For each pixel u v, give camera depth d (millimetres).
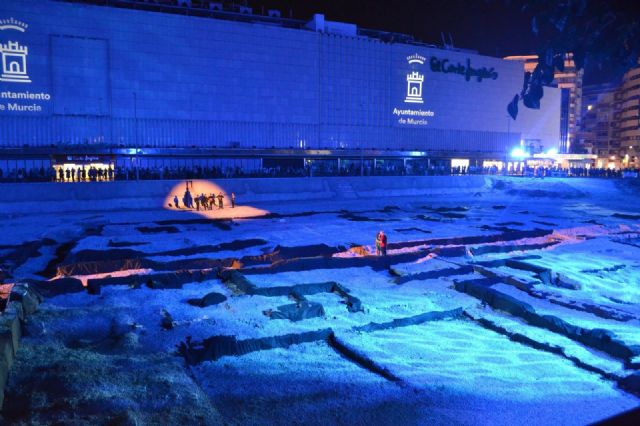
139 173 42844
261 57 55125
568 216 33562
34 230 25141
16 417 6156
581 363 8805
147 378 7293
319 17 60125
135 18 48469
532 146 74812
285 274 14641
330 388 7617
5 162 42125
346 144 60969
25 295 10469
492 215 33906
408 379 7922
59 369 7367
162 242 21547
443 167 62188
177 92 50969
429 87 66312
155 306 11297
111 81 47750
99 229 25781
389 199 46250
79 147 43969
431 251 17828
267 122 55906
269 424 6477
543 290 13062
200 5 58438
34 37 44156
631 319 10828
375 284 13984
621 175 62594
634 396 7574
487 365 8750
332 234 24609
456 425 6527
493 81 71438
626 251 19750
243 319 10586
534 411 6961
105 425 5945
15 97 43594
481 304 12320
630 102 102938
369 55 61562
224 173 47219
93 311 10609
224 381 7816
